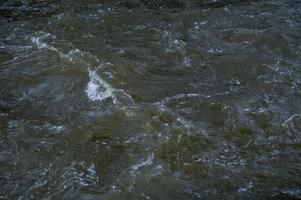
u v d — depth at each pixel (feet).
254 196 19.11
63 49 29.58
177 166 20.52
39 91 26.03
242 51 29.96
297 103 24.73
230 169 20.44
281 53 29.60
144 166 20.48
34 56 29.09
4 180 19.93
